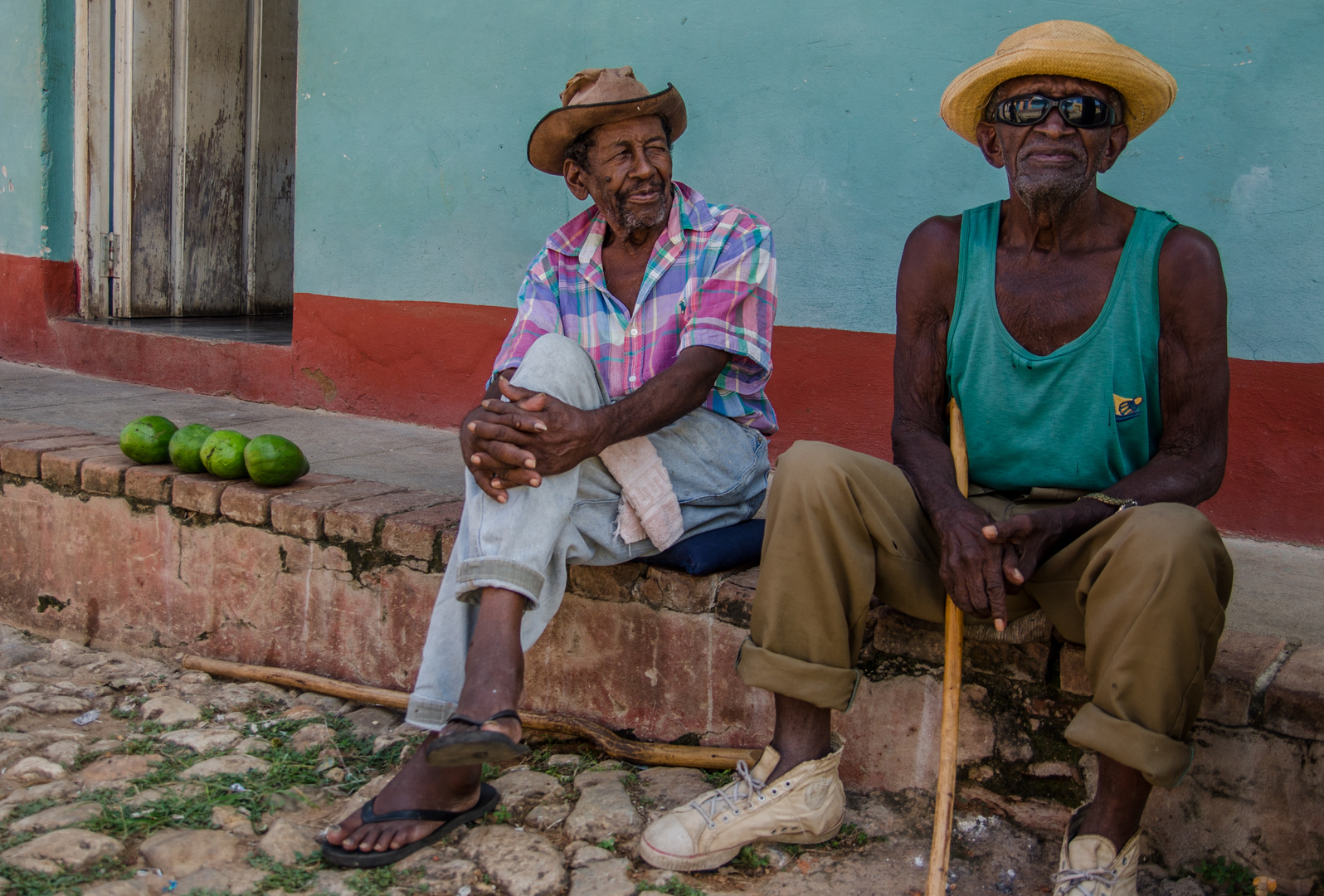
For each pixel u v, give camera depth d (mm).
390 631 3061
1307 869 2078
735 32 3885
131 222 5953
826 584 2107
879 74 3643
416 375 4695
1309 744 2059
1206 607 1848
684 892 2115
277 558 3217
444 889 2129
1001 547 2002
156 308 6168
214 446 3322
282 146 6703
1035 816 2346
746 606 2555
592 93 2488
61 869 2115
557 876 2150
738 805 2186
